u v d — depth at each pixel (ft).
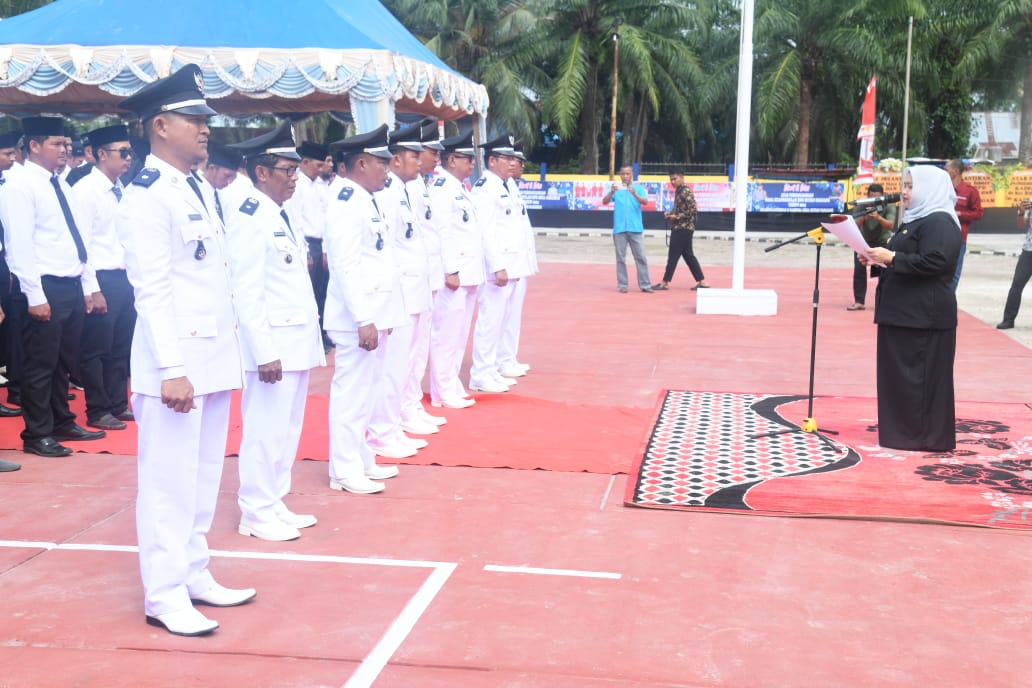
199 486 13.20
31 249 19.77
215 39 28.53
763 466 19.71
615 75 99.35
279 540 15.78
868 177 77.56
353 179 18.02
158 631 12.46
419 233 21.52
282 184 15.51
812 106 112.37
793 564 14.83
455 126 43.04
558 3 108.47
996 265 64.49
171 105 11.98
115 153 22.52
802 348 33.83
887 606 13.35
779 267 64.28
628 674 11.35
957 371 29.86
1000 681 11.28
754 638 12.32
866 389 27.37
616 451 21.02
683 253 49.85
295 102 36.47
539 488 18.56
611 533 16.14
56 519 16.74
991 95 111.86
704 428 22.81
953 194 20.67
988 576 14.42
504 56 109.29
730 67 106.73
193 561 13.21
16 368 24.12
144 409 12.26
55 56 28.02
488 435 22.35
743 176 41.09
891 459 20.24
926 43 105.81
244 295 14.52
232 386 12.88
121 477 19.22
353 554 15.20
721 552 15.29
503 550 15.37
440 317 24.59
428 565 14.74
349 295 17.42
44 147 20.35
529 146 114.62
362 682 11.14
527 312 42.55
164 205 11.93
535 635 12.35
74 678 11.18
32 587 13.87
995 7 102.78
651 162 129.70
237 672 11.37
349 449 18.34
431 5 107.45
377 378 19.07
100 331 22.70
